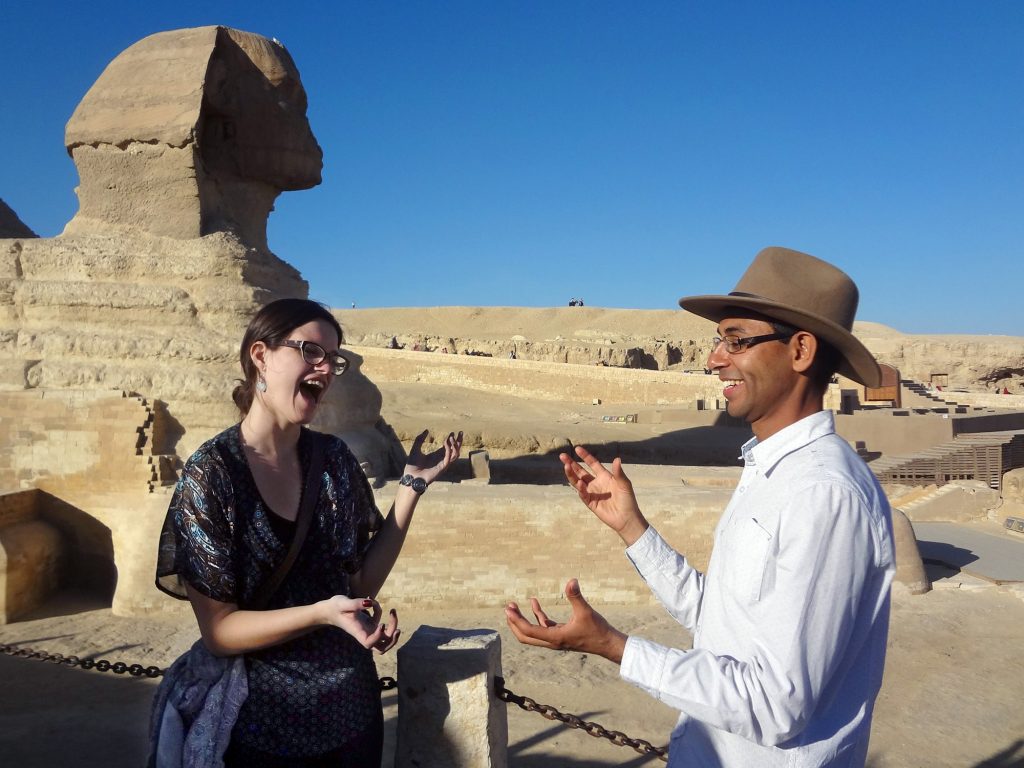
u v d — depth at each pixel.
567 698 7.35
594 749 6.28
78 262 11.18
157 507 9.49
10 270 11.28
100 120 11.53
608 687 7.61
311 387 2.69
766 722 1.85
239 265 11.32
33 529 9.73
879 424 20.16
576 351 43.75
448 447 3.19
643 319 71.69
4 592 9.12
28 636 8.70
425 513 9.51
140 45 12.03
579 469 2.79
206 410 10.17
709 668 1.91
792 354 2.27
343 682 2.67
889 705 7.29
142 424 9.81
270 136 12.41
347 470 2.85
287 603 2.64
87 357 10.55
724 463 21.17
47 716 6.67
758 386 2.29
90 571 10.26
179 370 10.31
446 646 3.13
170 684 2.70
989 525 14.17
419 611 9.49
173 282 11.16
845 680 2.06
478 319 76.06
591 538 9.63
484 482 11.45
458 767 3.07
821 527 1.92
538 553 9.59
